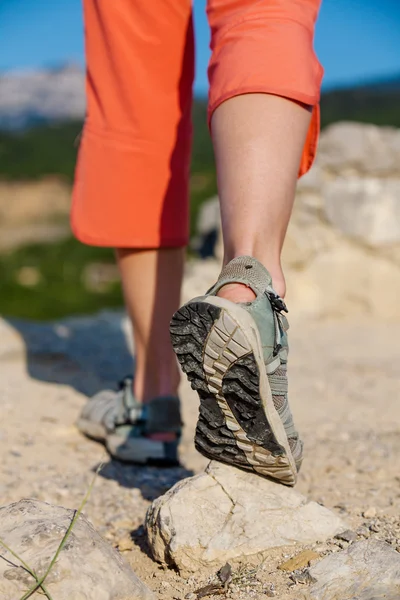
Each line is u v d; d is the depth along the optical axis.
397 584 1.19
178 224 1.92
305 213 4.97
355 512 1.62
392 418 2.63
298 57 1.34
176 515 1.40
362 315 4.98
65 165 27.17
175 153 1.88
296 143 1.33
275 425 1.31
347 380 3.28
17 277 11.25
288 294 4.91
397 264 4.94
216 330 1.20
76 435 2.34
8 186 24.67
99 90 1.86
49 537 1.22
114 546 1.54
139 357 2.07
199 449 1.40
